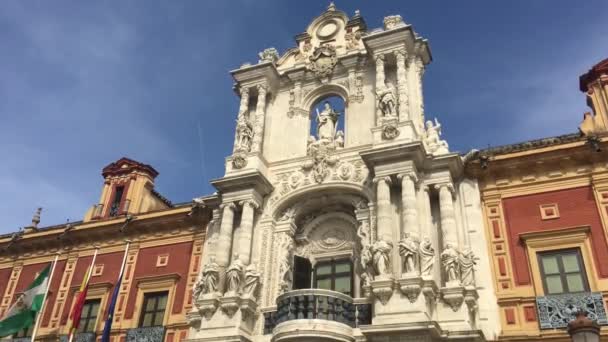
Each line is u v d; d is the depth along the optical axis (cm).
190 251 2666
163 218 2780
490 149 2281
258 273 2158
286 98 2722
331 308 1925
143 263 2742
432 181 2145
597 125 2347
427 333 1714
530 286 1931
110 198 3472
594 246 1917
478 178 2211
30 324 2645
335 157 2380
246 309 2050
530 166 2133
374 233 2094
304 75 2719
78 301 2500
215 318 2062
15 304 2689
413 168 2088
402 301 1812
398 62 2419
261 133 2550
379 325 1759
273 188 2411
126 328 2547
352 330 1909
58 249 3020
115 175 3569
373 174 2200
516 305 1911
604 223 1934
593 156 2058
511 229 2066
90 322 2673
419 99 2436
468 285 1889
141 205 3453
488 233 2086
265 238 2294
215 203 2547
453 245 1977
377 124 2306
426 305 1802
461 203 2170
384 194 2061
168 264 2677
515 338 1834
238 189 2359
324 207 2391
